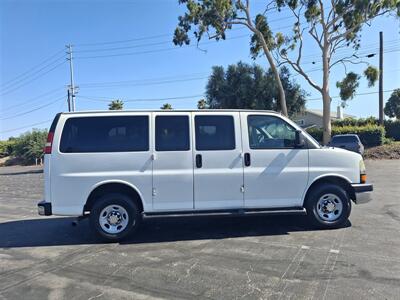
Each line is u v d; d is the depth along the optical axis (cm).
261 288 464
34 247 678
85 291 474
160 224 807
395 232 700
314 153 725
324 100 2728
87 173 684
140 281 500
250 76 3919
